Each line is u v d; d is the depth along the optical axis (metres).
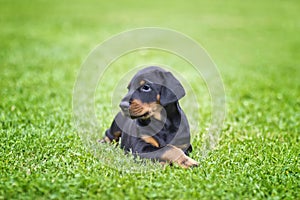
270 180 4.58
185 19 18.62
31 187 4.18
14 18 17.45
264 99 8.37
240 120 6.94
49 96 7.99
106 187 4.21
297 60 12.67
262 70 11.21
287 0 24.02
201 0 23.78
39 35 14.56
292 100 8.34
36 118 6.52
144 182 4.37
